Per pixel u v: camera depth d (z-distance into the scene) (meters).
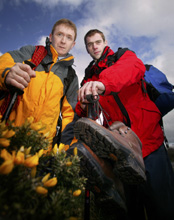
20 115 1.65
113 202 1.15
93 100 1.07
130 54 1.49
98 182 1.10
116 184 1.18
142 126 1.41
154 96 1.52
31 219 0.53
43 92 1.74
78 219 0.76
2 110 1.33
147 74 1.66
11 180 0.57
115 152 1.04
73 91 2.07
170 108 1.52
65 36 2.06
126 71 1.21
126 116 1.45
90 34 2.00
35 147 0.84
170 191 1.32
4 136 0.69
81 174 1.12
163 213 1.27
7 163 0.52
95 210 1.66
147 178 1.35
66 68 2.07
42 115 1.69
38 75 1.80
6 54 1.72
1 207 0.50
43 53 1.94
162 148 1.47
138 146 1.23
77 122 1.07
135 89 1.51
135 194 1.56
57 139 1.78
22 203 0.56
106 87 1.11
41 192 0.58
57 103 1.82
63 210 0.66
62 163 0.80
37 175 0.77
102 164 1.15
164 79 1.63
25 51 1.91
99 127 1.03
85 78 2.00
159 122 1.54
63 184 0.80
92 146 1.10
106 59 1.71
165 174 1.36
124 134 1.22
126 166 1.03
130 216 1.53
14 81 1.00
